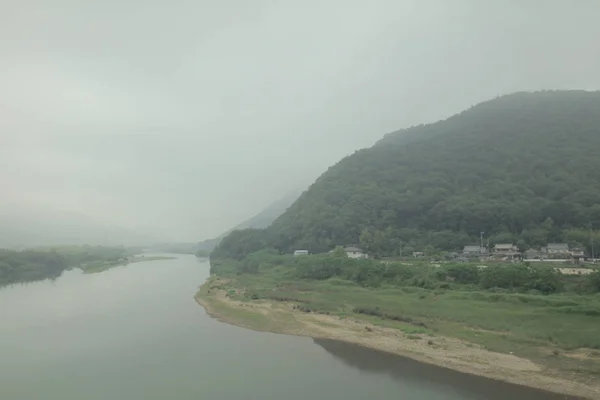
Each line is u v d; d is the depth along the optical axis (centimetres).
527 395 2377
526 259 7156
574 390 2394
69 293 7206
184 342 3722
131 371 2947
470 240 8425
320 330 4012
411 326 3866
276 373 2867
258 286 6844
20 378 2825
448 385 2573
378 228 9469
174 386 2641
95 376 2853
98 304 5897
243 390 2555
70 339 3859
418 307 4347
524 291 4531
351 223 9762
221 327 4319
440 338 3462
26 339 3872
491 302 4200
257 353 3356
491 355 3000
